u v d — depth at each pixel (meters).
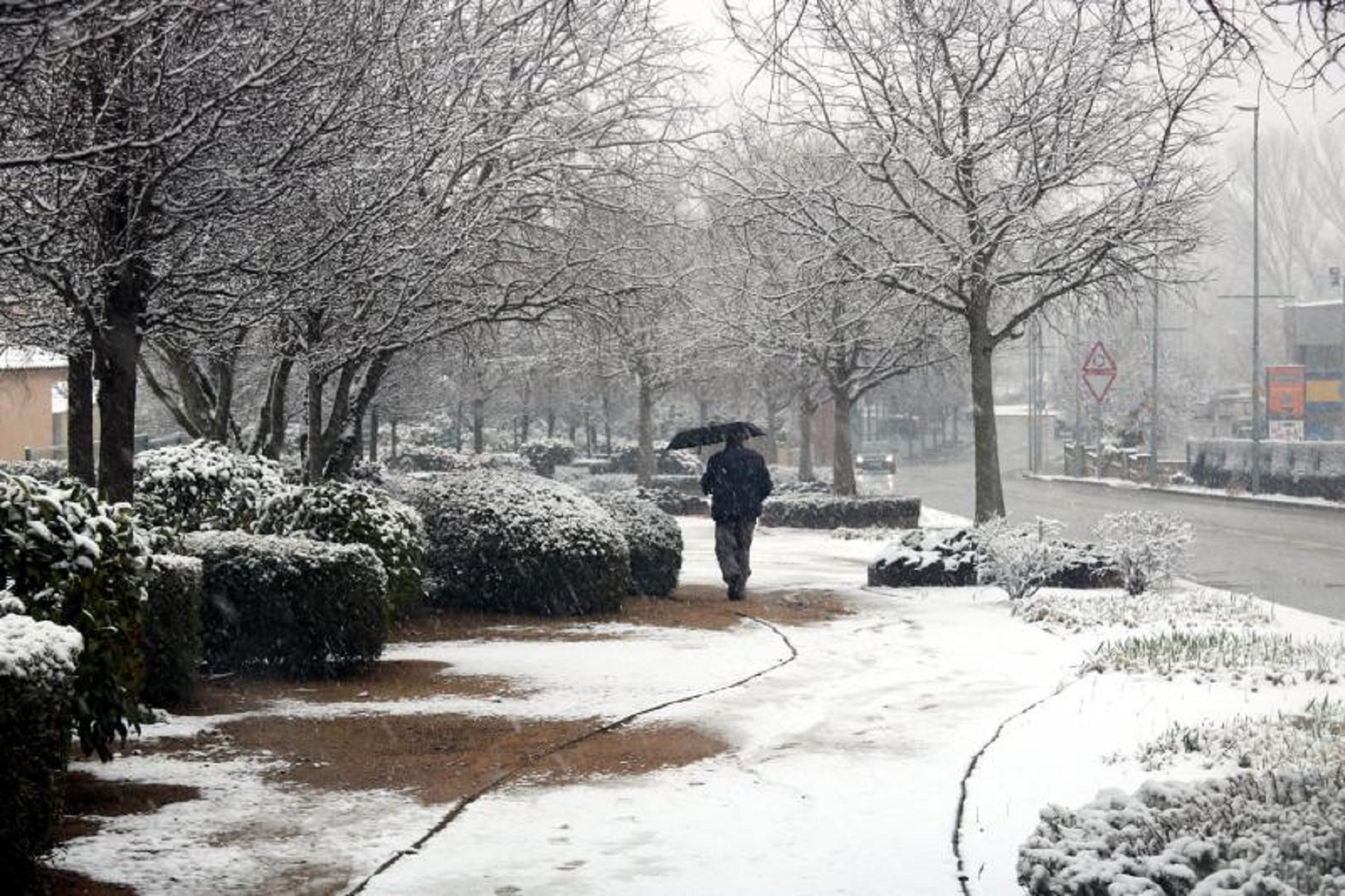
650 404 44.84
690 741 9.83
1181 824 6.05
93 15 7.79
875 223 25.33
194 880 6.70
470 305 18.36
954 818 7.74
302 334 17.45
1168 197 24.06
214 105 9.24
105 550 8.18
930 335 33.34
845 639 15.08
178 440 44.44
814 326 34.53
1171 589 20.25
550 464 64.69
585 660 13.66
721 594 20.05
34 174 10.19
